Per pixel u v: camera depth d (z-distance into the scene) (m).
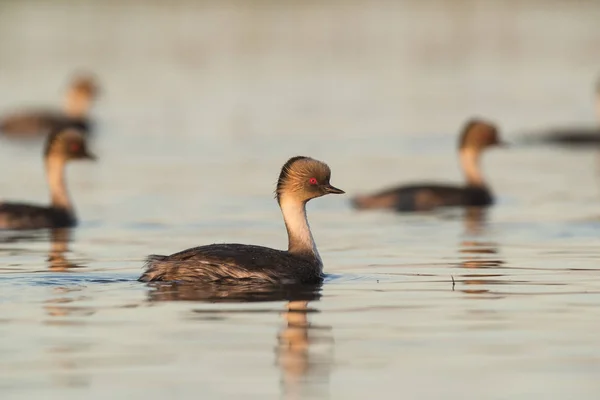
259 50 67.31
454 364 11.77
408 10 90.88
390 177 29.91
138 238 20.75
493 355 12.09
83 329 13.09
